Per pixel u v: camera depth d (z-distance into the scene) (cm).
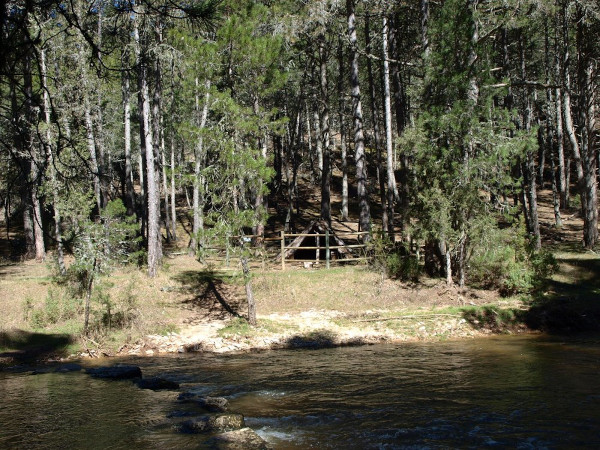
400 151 2050
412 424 799
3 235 3681
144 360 1440
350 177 5269
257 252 2328
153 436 762
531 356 1316
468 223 1906
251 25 1856
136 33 1739
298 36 2505
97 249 1603
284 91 3497
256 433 771
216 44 1783
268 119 1783
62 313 1759
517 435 735
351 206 4378
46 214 2911
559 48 3152
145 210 3284
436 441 721
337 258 2541
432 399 945
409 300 1948
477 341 1562
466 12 1944
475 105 1883
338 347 1546
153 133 2667
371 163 5281
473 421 805
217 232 1633
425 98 2078
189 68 1830
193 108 3212
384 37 2527
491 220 1898
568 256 2430
